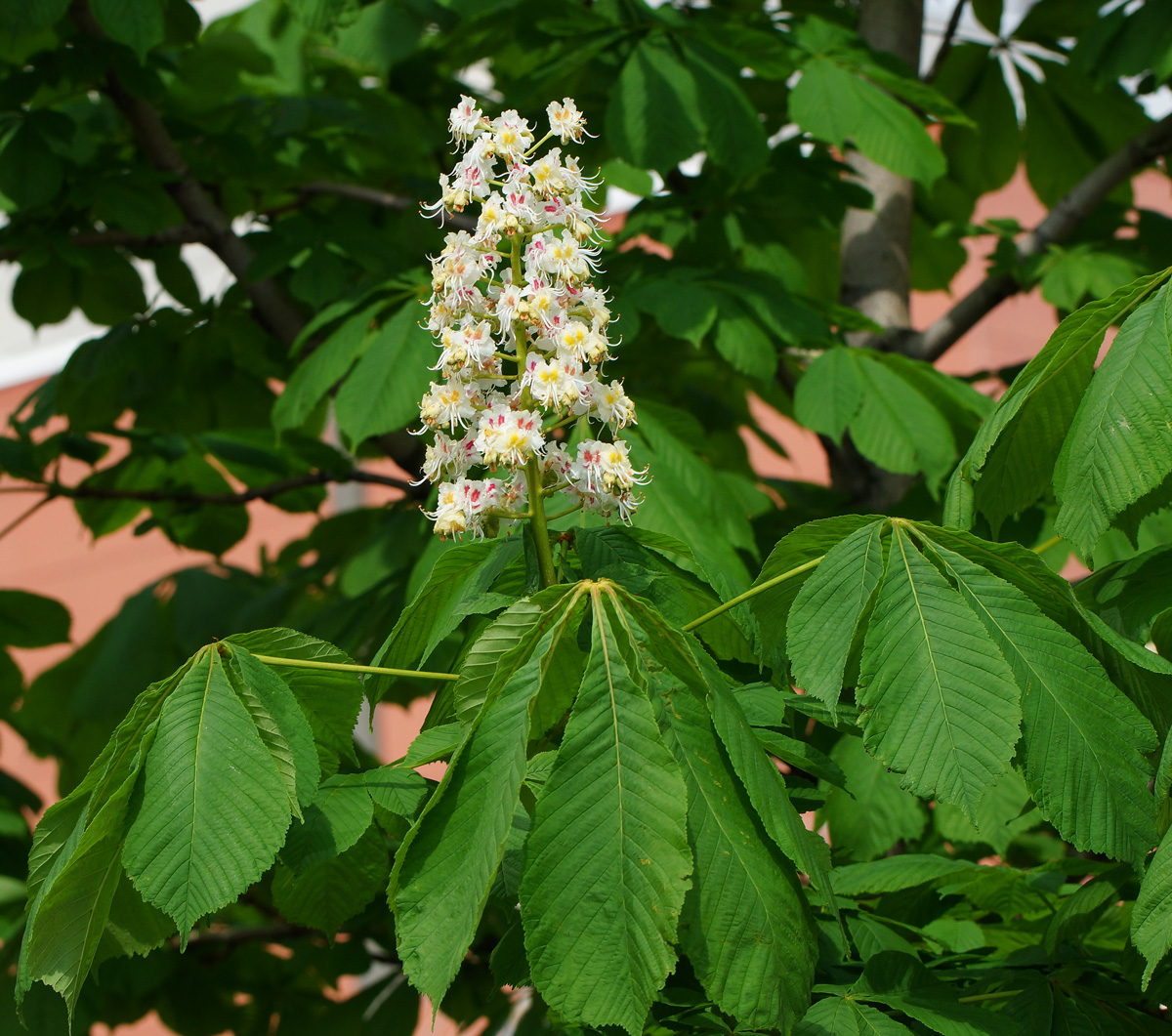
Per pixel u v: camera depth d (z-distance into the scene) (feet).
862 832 7.67
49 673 15.49
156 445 11.50
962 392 8.69
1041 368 5.95
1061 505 5.87
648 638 5.67
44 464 11.14
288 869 5.98
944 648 5.65
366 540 10.78
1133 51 9.80
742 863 5.56
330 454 12.03
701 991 6.15
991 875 6.77
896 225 12.26
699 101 8.29
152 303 12.51
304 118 10.94
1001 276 11.29
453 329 6.00
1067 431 6.03
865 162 12.25
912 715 5.63
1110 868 6.35
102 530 14.15
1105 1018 6.15
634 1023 5.44
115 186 9.98
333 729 6.02
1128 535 6.07
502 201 5.95
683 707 5.64
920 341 11.65
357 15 8.95
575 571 6.15
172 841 5.63
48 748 13.92
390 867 6.05
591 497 6.00
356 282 10.16
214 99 11.50
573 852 5.49
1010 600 5.74
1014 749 5.60
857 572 5.77
